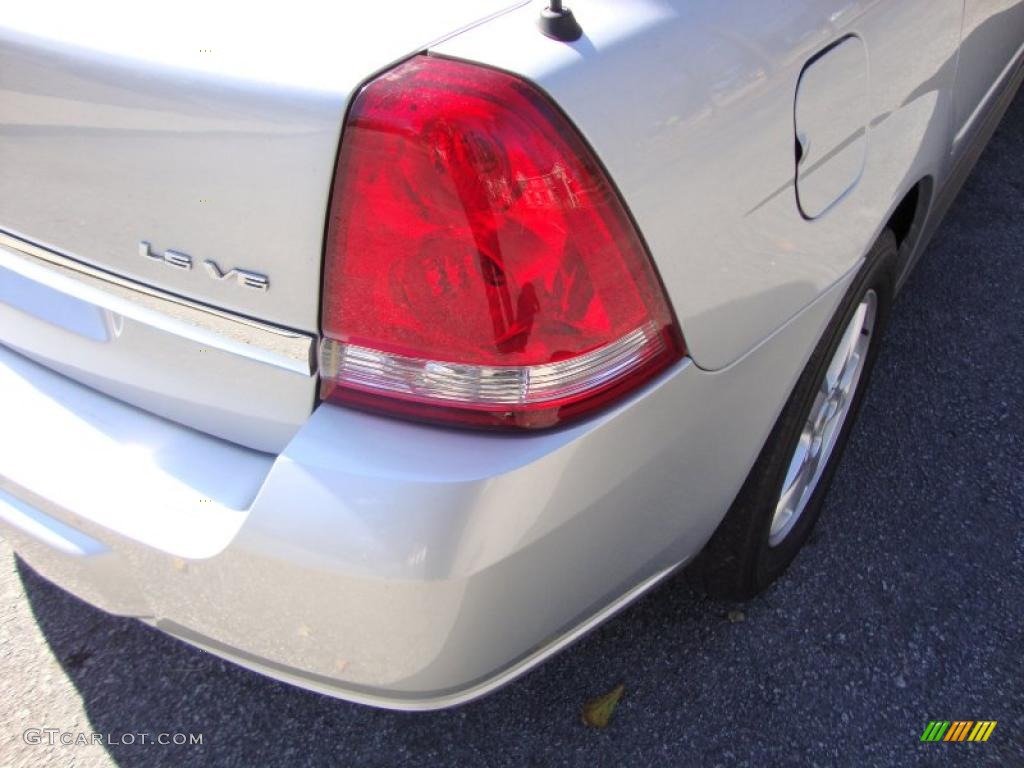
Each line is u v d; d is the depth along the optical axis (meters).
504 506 1.23
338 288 1.23
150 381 1.46
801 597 2.16
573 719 1.93
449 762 1.87
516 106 1.15
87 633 2.12
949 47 2.02
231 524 1.33
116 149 1.28
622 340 1.28
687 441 1.45
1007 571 2.21
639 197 1.24
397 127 1.14
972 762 1.83
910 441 2.56
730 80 1.38
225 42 1.21
